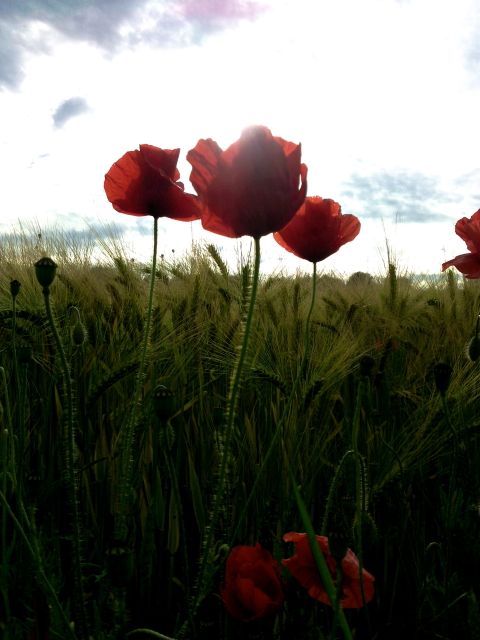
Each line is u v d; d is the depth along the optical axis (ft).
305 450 1.90
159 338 2.40
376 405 2.21
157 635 1.02
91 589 1.37
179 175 1.61
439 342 2.99
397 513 1.62
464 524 1.51
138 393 1.40
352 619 1.50
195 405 2.25
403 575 1.65
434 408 1.98
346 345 2.30
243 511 1.32
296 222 1.63
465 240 2.07
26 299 2.64
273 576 1.04
